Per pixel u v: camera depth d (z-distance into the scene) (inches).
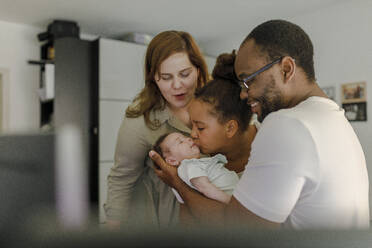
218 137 31.3
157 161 29.7
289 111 19.1
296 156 17.3
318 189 18.3
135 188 30.0
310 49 21.9
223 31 44.1
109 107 59.5
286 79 21.2
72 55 69.4
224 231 4.6
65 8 66.0
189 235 4.3
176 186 28.8
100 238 3.6
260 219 17.4
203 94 30.9
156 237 4.0
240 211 17.8
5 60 108.2
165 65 30.4
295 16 71.4
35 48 112.9
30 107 114.1
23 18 97.9
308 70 21.8
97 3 52.1
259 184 17.6
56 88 70.0
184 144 30.7
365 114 80.4
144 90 31.2
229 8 43.0
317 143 17.9
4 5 85.9
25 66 112.1
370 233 5.7
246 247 4.5
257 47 21.2
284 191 17.2
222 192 28.4
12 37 107.8
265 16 49.7
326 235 5.5
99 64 60.8
